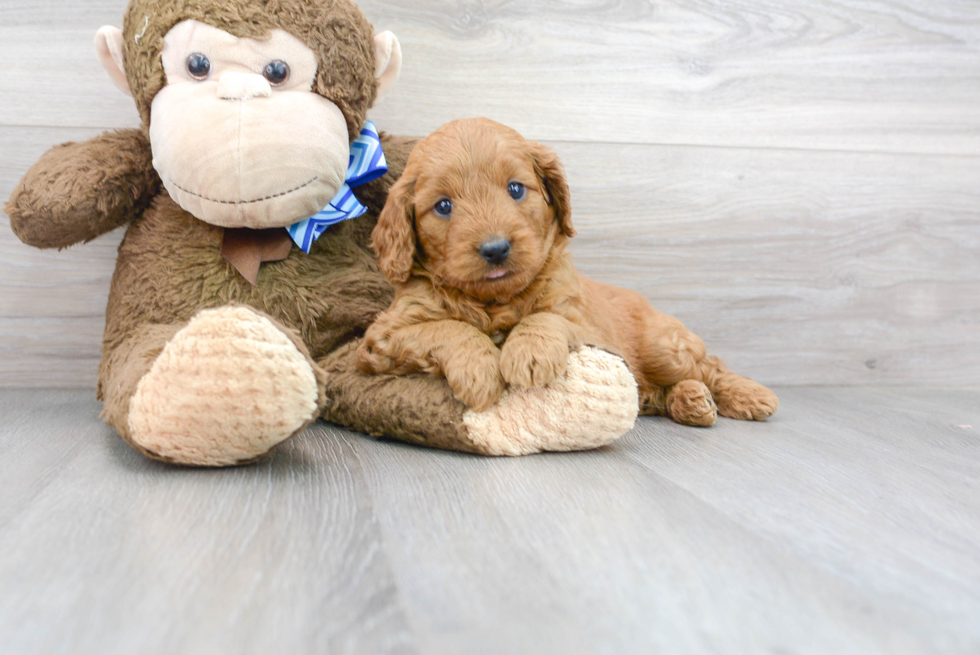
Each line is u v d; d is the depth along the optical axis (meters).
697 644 0.74
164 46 1.58
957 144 2.51
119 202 1.71
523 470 1.37
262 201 1.59
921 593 0.88
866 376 2.55
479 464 1.41
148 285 1.71
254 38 1.58
